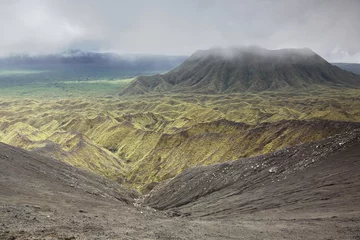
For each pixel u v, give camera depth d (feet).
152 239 69.21
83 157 374.02
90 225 79.41
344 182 135.85
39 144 404.77
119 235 70.03
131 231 76.43
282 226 90.27
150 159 381.81
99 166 374.84
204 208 156.56
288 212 114.11
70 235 65.26
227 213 135.85
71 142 419.13
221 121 463.01
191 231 82.07
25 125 520.42
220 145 354.13
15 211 84.89
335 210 106.83
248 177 196.44
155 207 208.03
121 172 380.37
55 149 355.15
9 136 463.83
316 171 162.61
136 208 130.72
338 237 75.77
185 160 355.77
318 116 515.50
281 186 158.92
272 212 117.60
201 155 355.36
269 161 205.77
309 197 129.90
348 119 483.10
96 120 628.69
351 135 190.29
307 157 186.80
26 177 150.00
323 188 136.26
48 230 69.31
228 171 217.15
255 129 353.51
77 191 155.43
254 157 221.66
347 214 99.09
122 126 542.16
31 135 475.31
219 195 183.01
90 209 109.09
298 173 169.27
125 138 509.76
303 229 84.94
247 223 96.99
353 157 161.48
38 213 86.94
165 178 332.60
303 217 102.37
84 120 627.87
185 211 156.46
